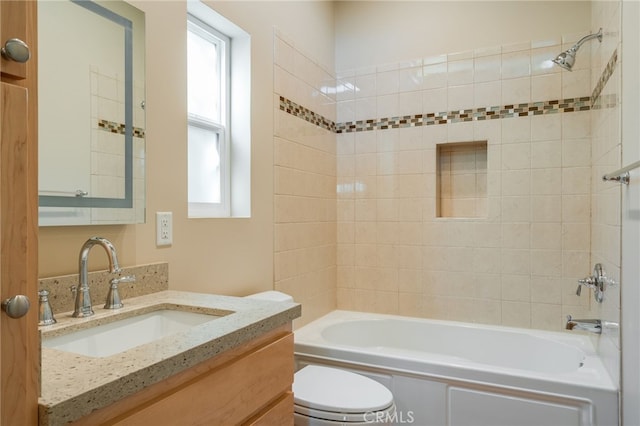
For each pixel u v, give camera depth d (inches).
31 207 21.6
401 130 108.7
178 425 30.9
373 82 111.9
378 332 104.3
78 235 47.2
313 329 95.0
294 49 95.6
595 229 86.4
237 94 80.5
